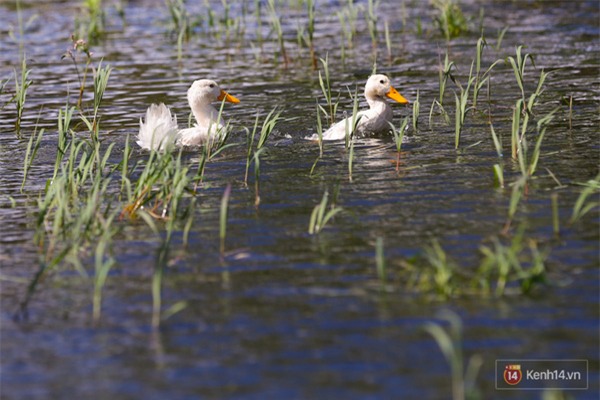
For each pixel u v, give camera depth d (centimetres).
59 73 2391
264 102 2006
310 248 1146
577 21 2750
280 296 1015
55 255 1171
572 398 811
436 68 2264
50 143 1752
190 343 923
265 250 1145
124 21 3045
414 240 1152
